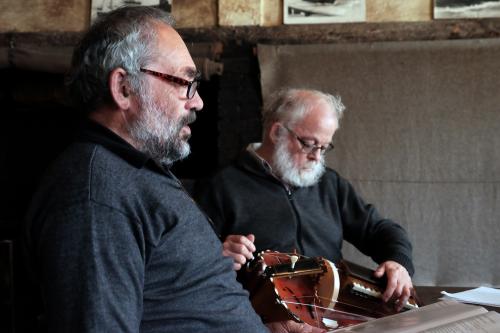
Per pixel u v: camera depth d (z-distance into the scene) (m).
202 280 1.38
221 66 3.12
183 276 1.34
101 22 1.45
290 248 2.39
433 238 3.22
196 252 1.37
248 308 1.48
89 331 1.14
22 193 3.53
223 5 3.30
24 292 2.00
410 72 3.23
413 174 3.24
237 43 3.30
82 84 1.43
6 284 2.00
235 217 2.40
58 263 1.19
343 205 2.62
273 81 3.23
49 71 3.09
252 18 3.30
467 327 1.29
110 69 1.40
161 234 1.32
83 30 3.37
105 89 1.41
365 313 2.02
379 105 3.24
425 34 3.25
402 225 3.23
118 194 1.27
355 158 3.25
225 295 1.42
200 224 1.41
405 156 3.24
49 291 1.19
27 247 1.31
